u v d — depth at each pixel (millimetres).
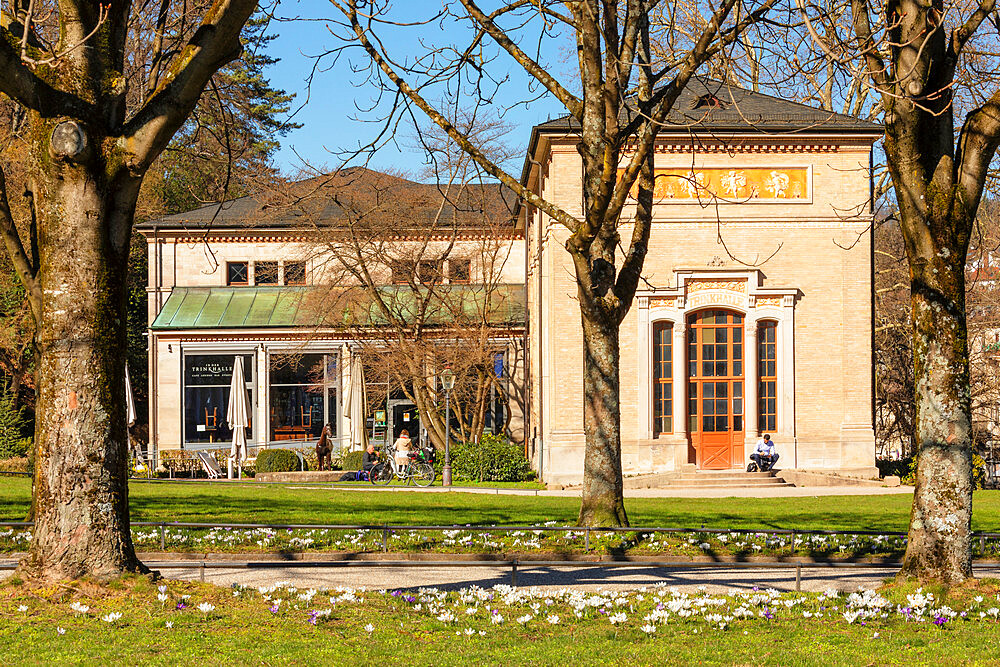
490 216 40500
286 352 42594
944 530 11195
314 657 8289
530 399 40156
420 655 8492
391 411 43625
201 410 43031
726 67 13477
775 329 33188
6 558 13508
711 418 33281
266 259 45719
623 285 15969
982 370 42844
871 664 8430
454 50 14211
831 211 32875
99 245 10016
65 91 9953
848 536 16203
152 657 8148
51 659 8023
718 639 9328
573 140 31938
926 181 11250
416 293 38000
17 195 37938
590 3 14484
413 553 14641
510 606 10758
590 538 15305
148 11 13703
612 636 9453
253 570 13930
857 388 33000
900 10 11469
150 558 14508
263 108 20109
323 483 32844
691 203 32688
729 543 15625
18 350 43312
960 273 11234
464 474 35312
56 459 9953
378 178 38531
